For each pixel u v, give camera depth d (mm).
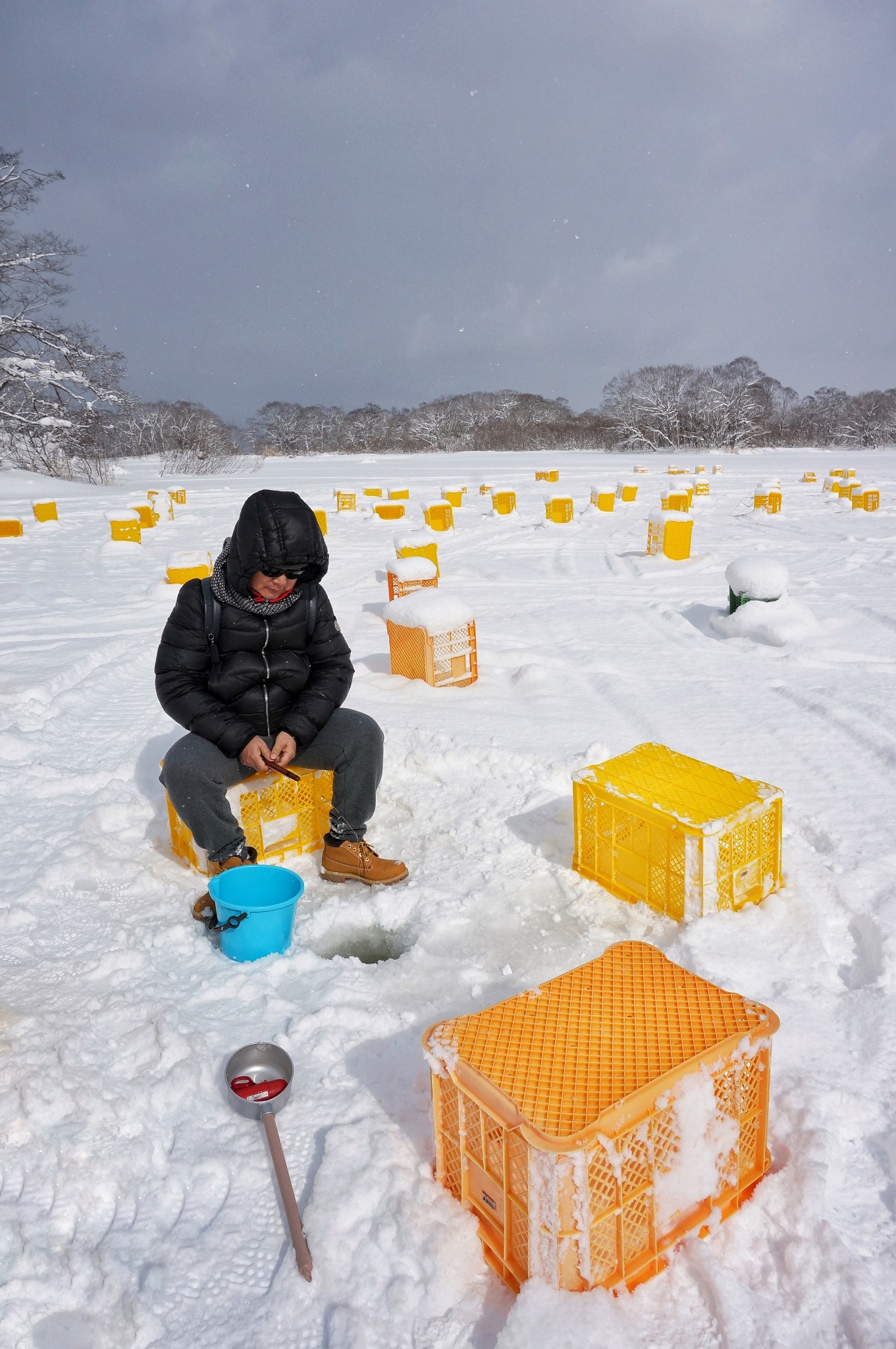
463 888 3455
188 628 3377
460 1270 1845
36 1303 1792
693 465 45438
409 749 4734
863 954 2949
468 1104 1890
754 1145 2021
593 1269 1739
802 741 4895
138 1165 2143
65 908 3379
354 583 11625
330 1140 2158
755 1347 1654
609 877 3389
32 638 8508
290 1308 1778
